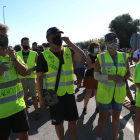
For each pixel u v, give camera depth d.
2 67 1.86
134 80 2.52
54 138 3.10
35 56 4.16
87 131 3.30
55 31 2.27
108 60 2.62
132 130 3.27
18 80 2.21
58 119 2.36
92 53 3.90
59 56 2.39
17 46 4.98
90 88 3.94
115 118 2.73
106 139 2.99
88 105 4.77
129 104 4.51
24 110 2.12
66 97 2.39
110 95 2.62
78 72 6.70
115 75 2.54
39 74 2.43
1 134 1.96
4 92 1.95
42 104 2.44
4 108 1.93
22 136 2.10
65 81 2.37
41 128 3.51
